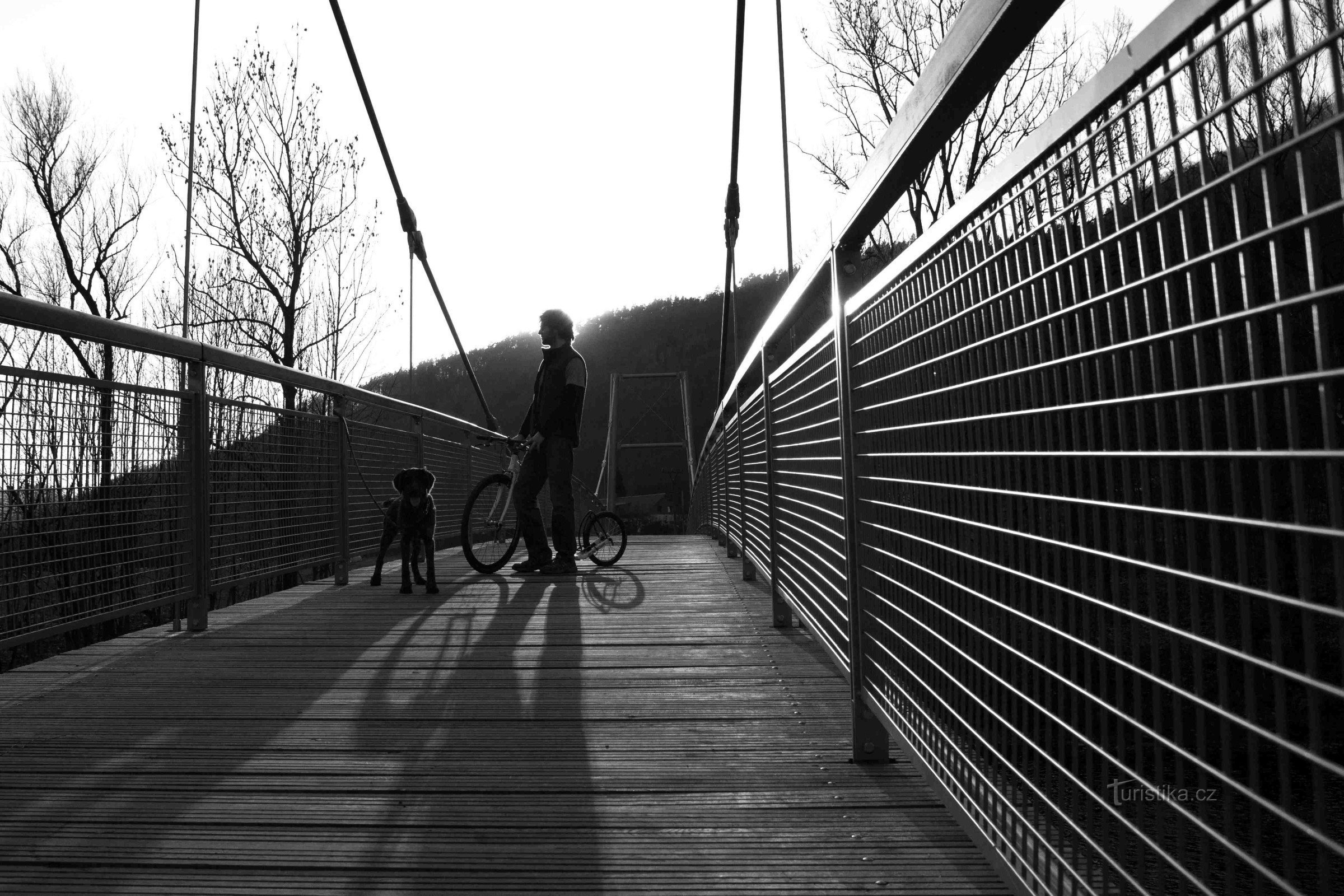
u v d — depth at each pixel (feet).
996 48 3.56
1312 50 1.77
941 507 4.49
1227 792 2.19
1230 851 2.17
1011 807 3.65
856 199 5.77
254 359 12.89
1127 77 2.46
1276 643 2.00
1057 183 3.06
